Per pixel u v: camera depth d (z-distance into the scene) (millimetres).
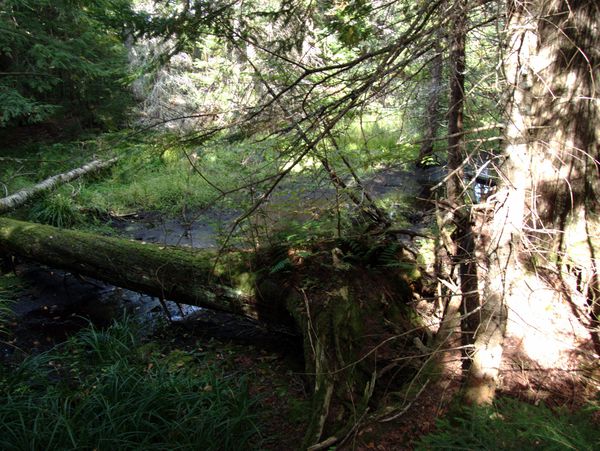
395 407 3098
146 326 4965
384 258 4305
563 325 3186
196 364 4176
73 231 5367
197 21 3107
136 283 4863
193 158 3646
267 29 4270
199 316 5129
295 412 3438
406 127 6402
